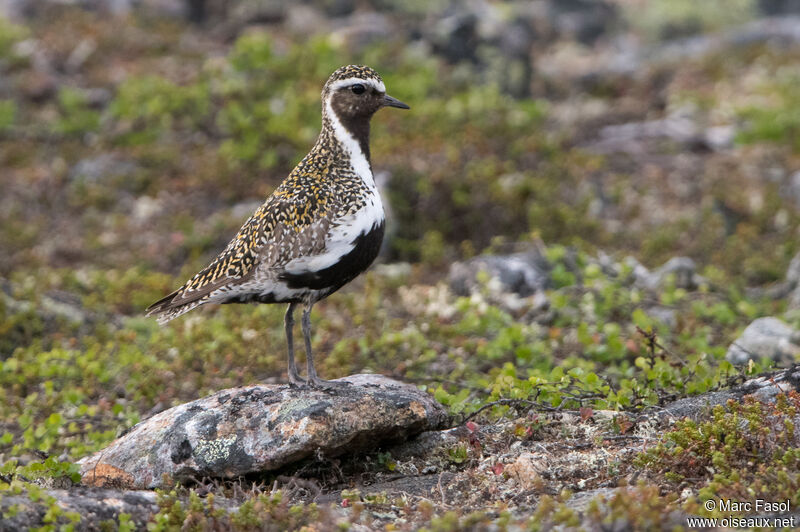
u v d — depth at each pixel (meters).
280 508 7.36
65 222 18.64
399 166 18.33
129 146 20.92
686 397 9.56
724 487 7.19
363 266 9.49
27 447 9.80
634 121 25.03
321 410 8.49
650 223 18.59
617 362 12.01
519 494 7.97
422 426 8.83
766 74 28.16
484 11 29.88
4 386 11.77
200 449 8.51
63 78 23.45
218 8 29.48
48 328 13.68
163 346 12.28
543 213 17.45
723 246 17.36
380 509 7.88
